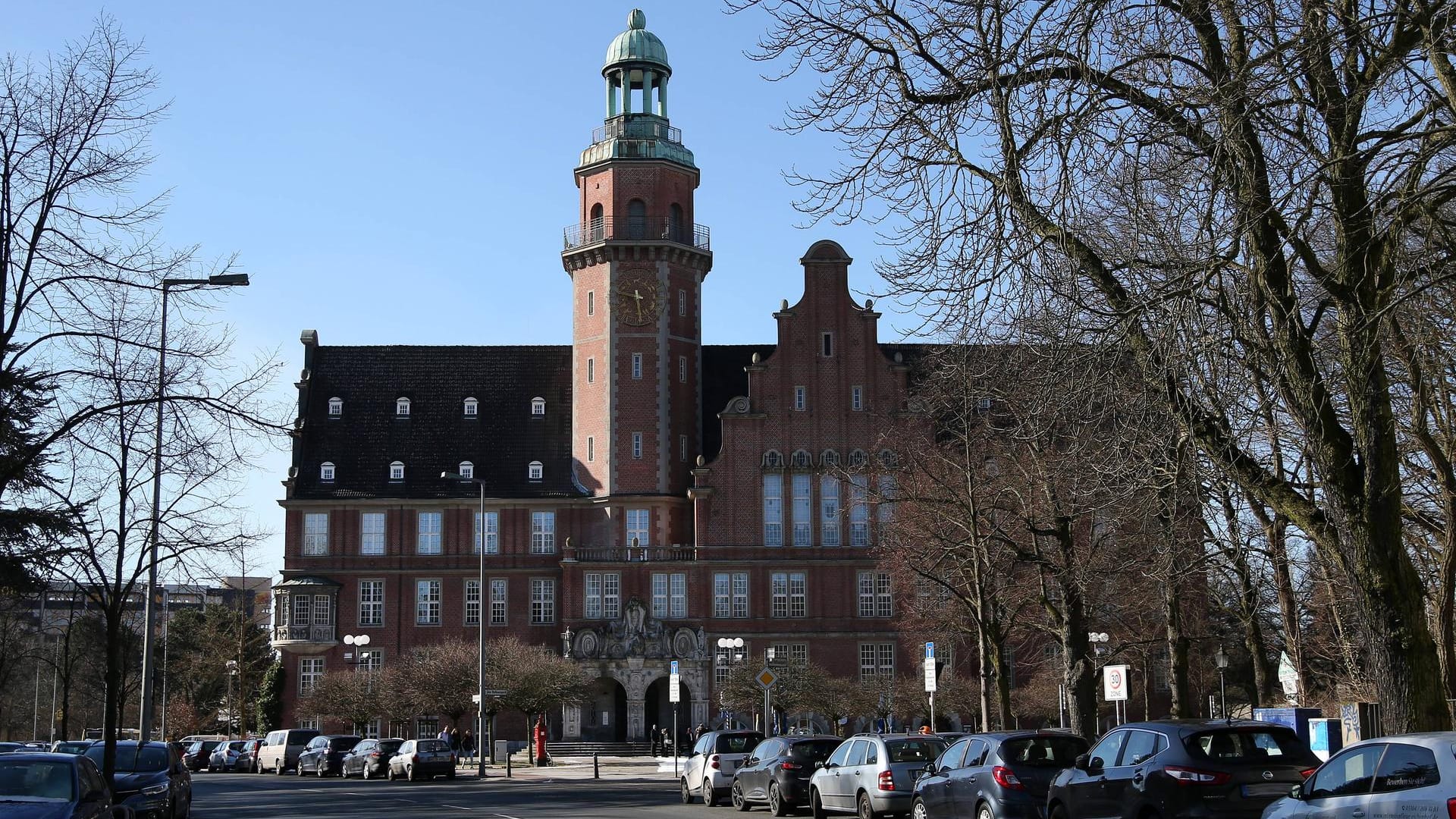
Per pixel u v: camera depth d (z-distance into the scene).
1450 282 20.81
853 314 98.31
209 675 125.38
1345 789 18.02
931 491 59.56
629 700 94.81
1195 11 19.08
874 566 96.31
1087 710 41.38
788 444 97.44
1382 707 19.91
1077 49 18.84
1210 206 18.25
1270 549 38.81
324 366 108.12
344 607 100.38
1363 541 19.97
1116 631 66.44
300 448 103.56
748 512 96.81
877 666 95.50
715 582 96.56
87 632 79.69
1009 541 43.38
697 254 102.00
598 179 101.88
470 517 101.50
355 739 76.25
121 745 36.84
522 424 105.12
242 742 87.62
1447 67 18.34
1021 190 20.03
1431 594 37.00
